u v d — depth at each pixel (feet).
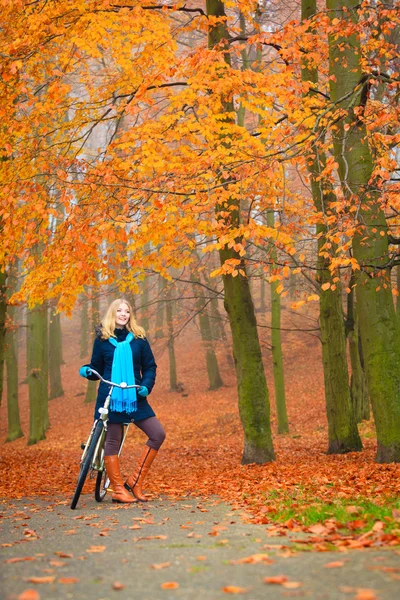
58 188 31.35
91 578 11.16
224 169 31.99
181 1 36.22
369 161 34.55
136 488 24.90
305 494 23.39
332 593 9.39
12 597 9.68
